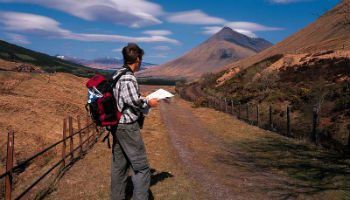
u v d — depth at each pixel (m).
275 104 32.75
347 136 19.41
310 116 25.56
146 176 5.89
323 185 9.23
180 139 16.80
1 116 16.31
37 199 7.32
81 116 22.05
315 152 14.00
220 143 16.12
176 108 38.41
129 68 5.55
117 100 5.50
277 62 58.72
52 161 11.50
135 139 5.67
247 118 26.19
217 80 82.12
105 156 11.79
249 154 13.59
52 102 21.66
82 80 43.41
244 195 8.27
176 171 10.18
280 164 11.84
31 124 16.31
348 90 27.97
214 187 8.77
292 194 8.42
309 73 42.62
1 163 10.90
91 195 7.58
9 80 26.86
